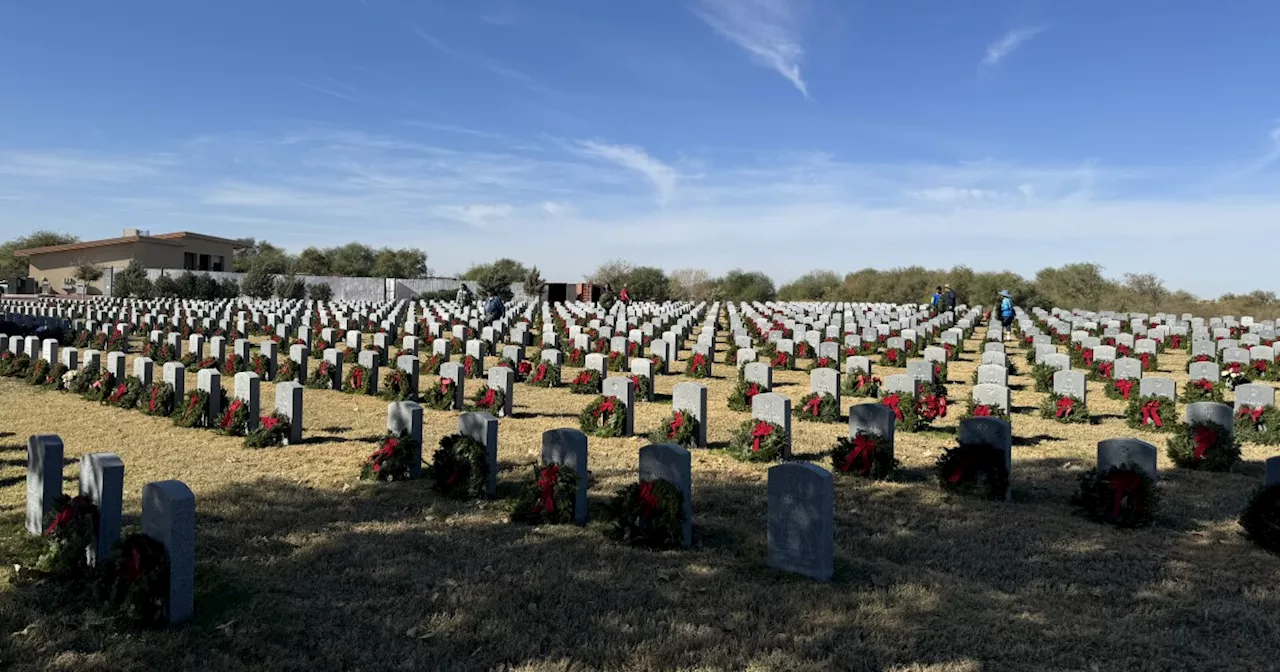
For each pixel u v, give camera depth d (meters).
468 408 16.91
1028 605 7.01
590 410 14.43
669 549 8.32
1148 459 9.45
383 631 6.34
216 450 12.62
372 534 8.66
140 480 10.70
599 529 8.92
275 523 8.98
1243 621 6.70
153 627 6.19
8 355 20.91
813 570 7.55
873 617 6.68
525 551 8.23
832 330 33.19
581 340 26.89
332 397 18.20
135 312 40.03
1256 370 22.52
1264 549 8.55
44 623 6.15
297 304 50.34
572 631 6.41
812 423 15.90
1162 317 44.47
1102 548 8.59
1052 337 34.72
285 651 5.96
